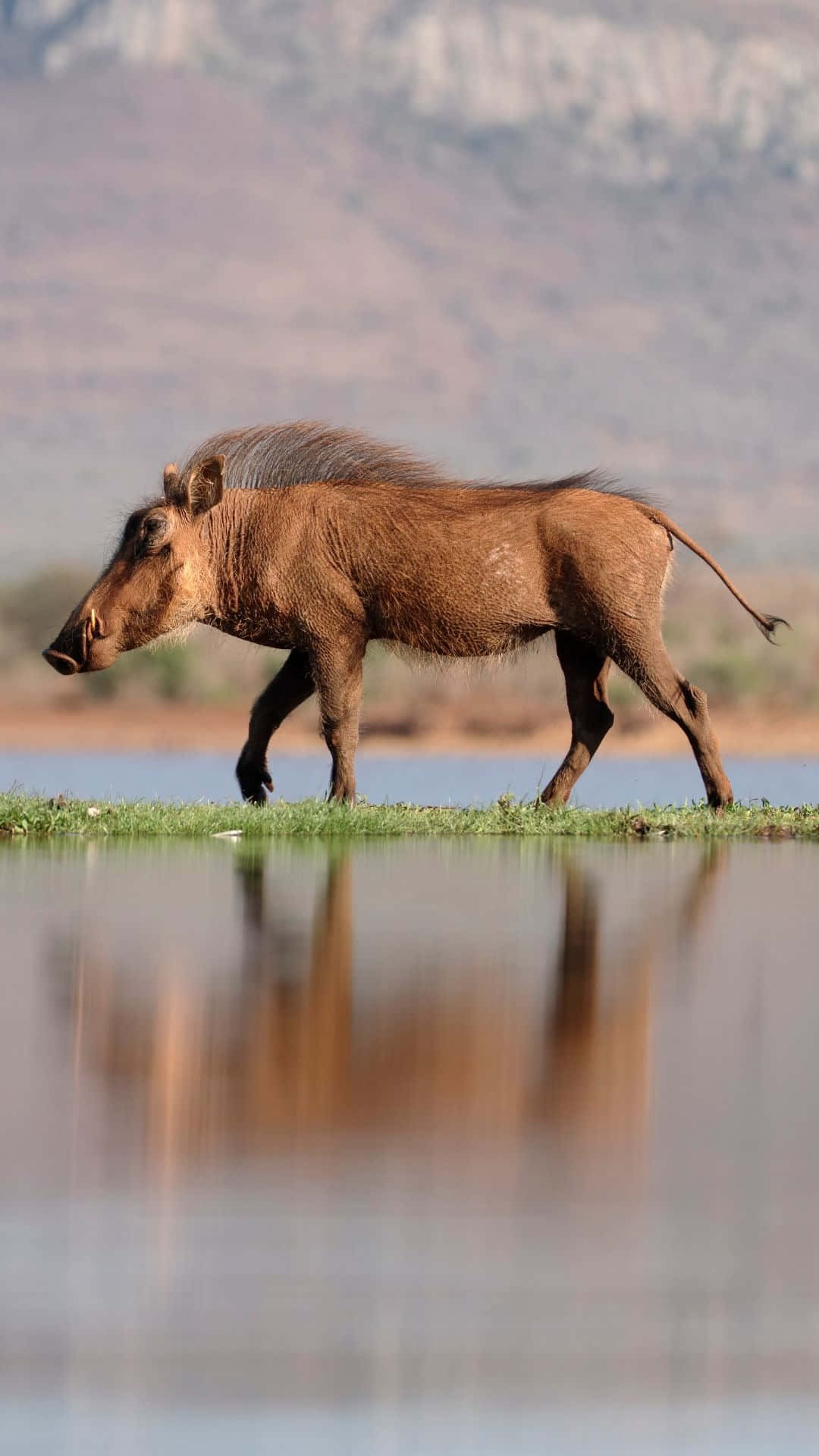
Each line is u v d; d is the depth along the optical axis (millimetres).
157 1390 20969
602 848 65562
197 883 54562
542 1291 23281
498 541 66938
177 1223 24922
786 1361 21719
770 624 68562
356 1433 20266
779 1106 30219
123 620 68062
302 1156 27438
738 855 63688
